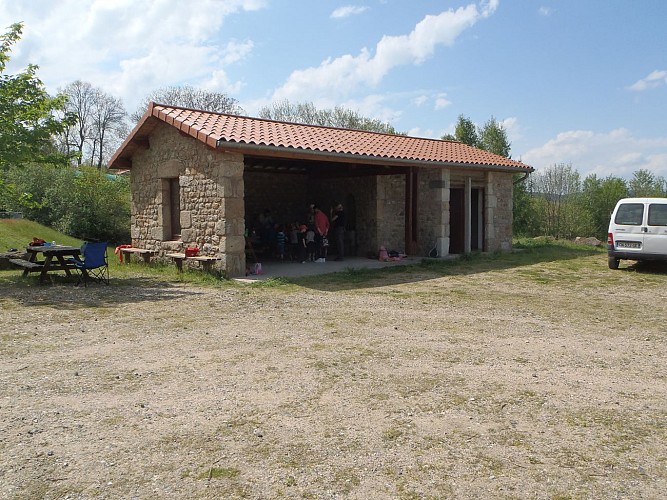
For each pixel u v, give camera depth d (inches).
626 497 113.3
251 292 365.4
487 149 1151.0
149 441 138.4
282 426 147.6
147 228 528.4
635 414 156.9
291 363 204.1
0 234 666.2
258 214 653.9
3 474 121.4
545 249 674.2
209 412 157.2
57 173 855.7
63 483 118.0
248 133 437.7
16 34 408.5
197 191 446.0
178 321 277.6
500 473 123.3
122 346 229.0
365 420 151.8
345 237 619.8
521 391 174.9
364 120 1593.3
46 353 218.4
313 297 348.2
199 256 440.8
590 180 1364.4
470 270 485.7
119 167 548.4
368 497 113.5
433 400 166.7
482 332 254.8
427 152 577.6
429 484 118.6
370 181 592.1
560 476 122.0
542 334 251.8
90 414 155.7
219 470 123.8
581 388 178.2
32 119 407.5
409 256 573.0
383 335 248.1
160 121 482.6
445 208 571.8
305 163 605.3
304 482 119.0
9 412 157.0
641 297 355.3
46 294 354.6
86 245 385.4
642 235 475.2
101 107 1845.5
